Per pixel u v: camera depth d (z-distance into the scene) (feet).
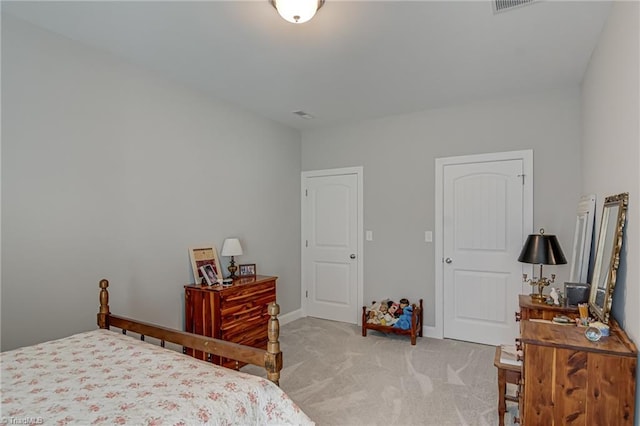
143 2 6.62
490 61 9.07
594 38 7.86
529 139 11.51
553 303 8.45
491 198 12.12
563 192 11.02
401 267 13.76
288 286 15.15
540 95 11.34
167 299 10.10
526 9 6.77
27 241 7.30
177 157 10.46
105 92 8.69
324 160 15.55
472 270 12.44
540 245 9.50
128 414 3.84
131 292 9.19
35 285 7.41
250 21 7.27
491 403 8.22
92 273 8.38
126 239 9.11
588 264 8.42
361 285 14.62
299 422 4.92
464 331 12.59
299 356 11.14
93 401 4.13
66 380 4.67
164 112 10.09
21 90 7.23
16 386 4.50
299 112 13.43
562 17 7.04
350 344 12.24
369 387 9.04
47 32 7.64
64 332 7.84
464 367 10.25
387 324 12.77
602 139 7.59
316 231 15.78
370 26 7.41
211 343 5.81
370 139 14.44
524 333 5.56
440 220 12.98
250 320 10.98
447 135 12.89
